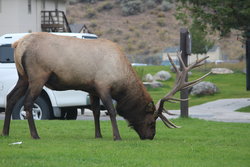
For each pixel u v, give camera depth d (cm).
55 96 2895
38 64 1997
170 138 2103
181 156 1650
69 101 2900
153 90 6047
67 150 1702
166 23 18938
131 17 19525
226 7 3994
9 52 2973
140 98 2038
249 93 5309
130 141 1952
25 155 1595
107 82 1998
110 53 2016
